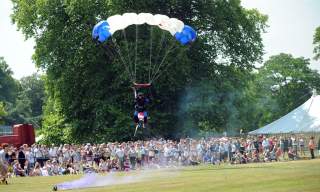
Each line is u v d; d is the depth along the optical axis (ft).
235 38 288.30
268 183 94.22
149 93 253.03
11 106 575.79
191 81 270.87
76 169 184.03
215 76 280.51
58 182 125.70
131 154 188.96
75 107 268.62
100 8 257.55
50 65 270.26
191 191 88.79
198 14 279.28
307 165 138.72
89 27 258.78
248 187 89.76
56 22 268.00
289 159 207.92
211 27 282.56
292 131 234.58
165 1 265.75
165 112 263.29
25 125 223.51
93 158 189.06
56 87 270.46
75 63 257.75
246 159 203.41
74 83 265.54
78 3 254.06
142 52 249.75
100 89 261.44
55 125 280.31
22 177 157.89
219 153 203.92
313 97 242.99
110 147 191.52
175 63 251.80
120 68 248.52
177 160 197.88
